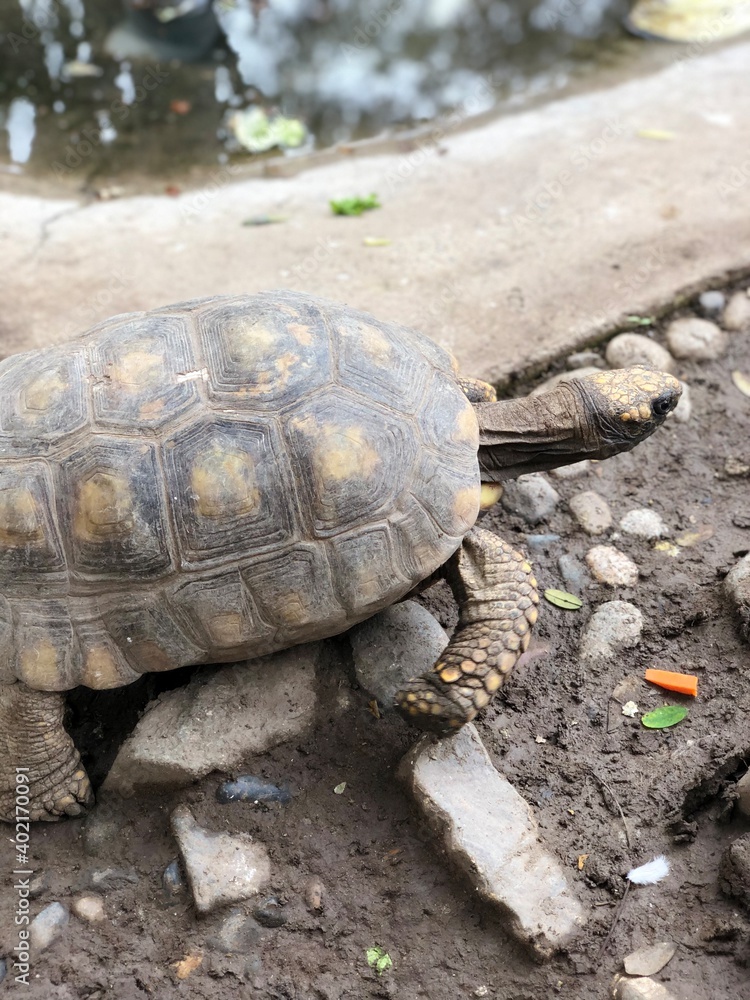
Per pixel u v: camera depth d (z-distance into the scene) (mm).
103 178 2006
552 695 1232
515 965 1077
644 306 1578
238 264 1716
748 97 2164
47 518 1108
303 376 1131
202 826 1148
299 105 2293
